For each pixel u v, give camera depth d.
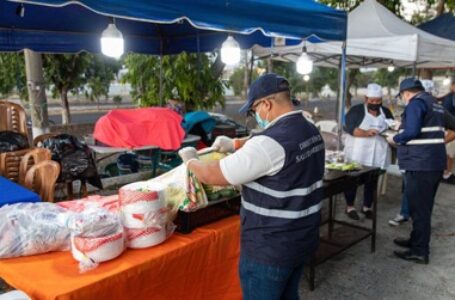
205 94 6.64
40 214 1.65
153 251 1.66
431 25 7.55
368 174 3.13
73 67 7.86
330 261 3.19
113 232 1.56
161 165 4.77
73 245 1.51
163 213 1.71
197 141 4.52
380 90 4.02
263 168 1.38
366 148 4.05
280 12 2.94
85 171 3.53
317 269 3.05
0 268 1.52
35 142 3.59
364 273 3.00
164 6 2.28
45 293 1.32
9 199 1.97
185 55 6.32
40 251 1.59
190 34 6.02
